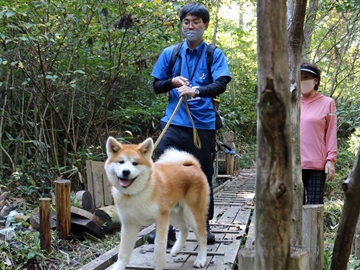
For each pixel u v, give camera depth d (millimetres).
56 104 6848
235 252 3465
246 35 13453
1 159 6438
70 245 4172
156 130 8820
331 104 3658
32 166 6266
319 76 3688
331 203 6059
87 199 5074
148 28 5848
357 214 1560
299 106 2742
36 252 3656
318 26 9375
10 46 5766
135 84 8648
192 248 3576
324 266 3068
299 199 2787
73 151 6664
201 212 3203
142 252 3482
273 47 1297
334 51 10250
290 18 2697
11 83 6406
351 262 3232
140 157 2791
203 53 3512
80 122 7527
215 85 3297
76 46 5816
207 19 3471
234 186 8078
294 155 2773
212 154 3623
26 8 4770
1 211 4820
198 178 3211
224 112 12094
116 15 5754
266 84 1306
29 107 6812
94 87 7004
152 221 2936
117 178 2816
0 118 6605
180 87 3262
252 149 13406
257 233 1455
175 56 3578
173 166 3164
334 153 3604
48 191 6102
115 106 8320
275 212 1390
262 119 1337
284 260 1422
